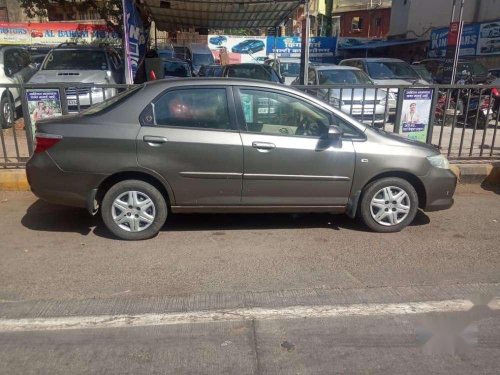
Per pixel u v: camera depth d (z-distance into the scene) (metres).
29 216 5.61
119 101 4.80
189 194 4.80
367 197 5.07
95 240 4.91
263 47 27.00
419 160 5.02
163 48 23.94
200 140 4.68
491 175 7.21
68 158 4.63
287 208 5.00
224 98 4.78
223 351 3.05
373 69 13.47
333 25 46.00
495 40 20.64
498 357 3.01
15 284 3.94
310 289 3.90
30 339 3.16
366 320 3.43
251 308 3.58
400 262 4.44
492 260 4.51
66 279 4.04
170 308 3.58
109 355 3.00
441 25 25.97
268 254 4.61
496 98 10.30
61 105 6.64
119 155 4.63
